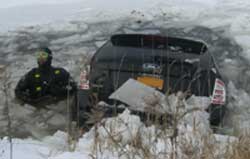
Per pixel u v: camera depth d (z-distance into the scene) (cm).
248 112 995
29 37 1305
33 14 1478
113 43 899
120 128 570
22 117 948
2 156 514
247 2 1506
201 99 782
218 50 1257
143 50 868
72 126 764
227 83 1119
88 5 1516
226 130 791
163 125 522
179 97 584
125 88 759
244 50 1254
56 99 979
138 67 841
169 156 493
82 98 838
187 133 530
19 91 985
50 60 986
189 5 1503
